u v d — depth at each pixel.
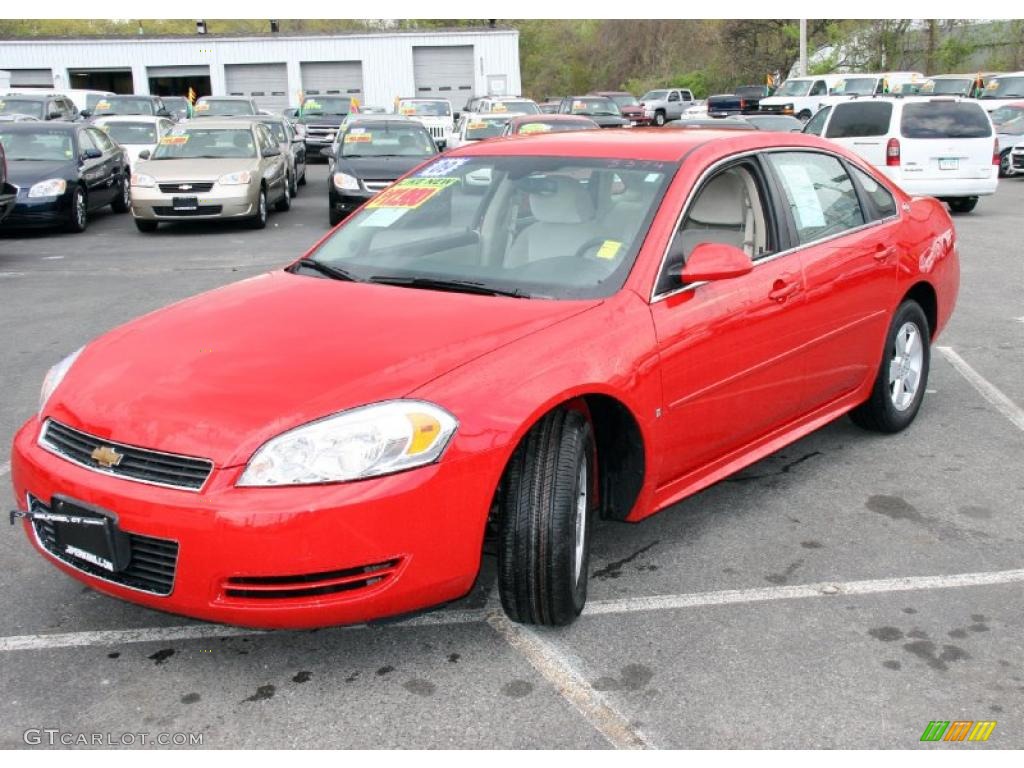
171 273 11.43
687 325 3.92
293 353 3.42
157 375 3.40
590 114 33.91
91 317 8.98
